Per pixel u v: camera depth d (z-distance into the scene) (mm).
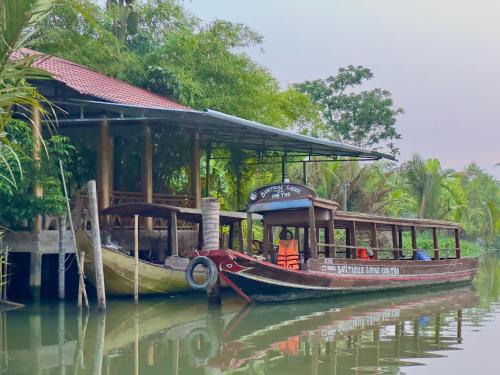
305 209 16547
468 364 9438
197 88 22906
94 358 9945
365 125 45219
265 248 16938
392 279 18656
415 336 11625
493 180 55688
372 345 10852
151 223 18547
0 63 5844
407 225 20094
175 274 16109
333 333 11977
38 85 17062
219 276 15312
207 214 15336
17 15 5684
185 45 23797
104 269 14977
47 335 11609
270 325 12898
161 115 17047
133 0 25062
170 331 12164
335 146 20453
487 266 32656
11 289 16078
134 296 15773
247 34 25750
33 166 14547
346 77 45844
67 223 16406
